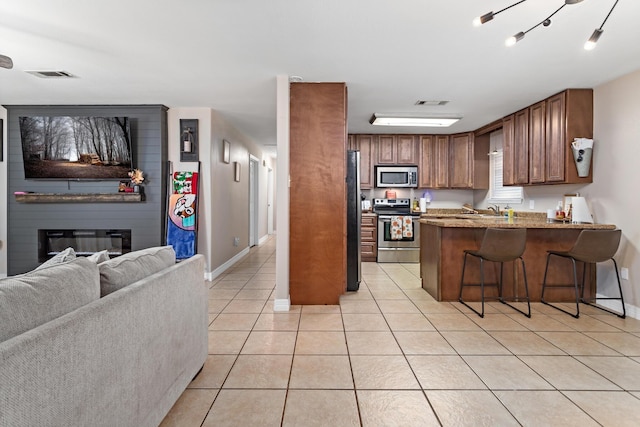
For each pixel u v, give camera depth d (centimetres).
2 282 104
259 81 350
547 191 443
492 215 561
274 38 259
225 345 260
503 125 487
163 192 448
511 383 208
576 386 204
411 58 293
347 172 402
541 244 369
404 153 611
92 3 213
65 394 101
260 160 825
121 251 458
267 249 741
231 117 504
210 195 460
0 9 220
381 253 590
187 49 277
